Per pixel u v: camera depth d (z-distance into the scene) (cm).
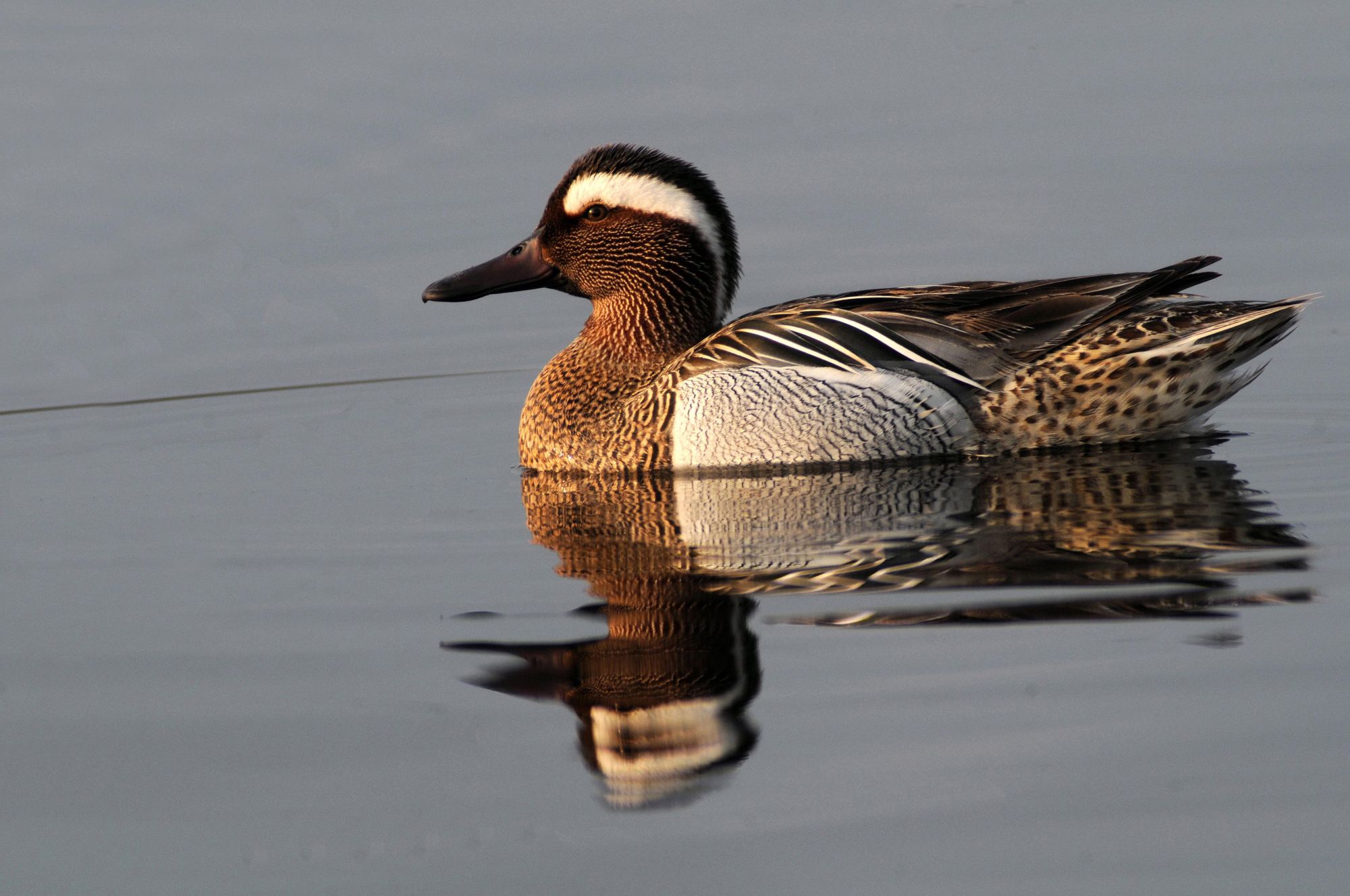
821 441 1470
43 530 1388
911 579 1133
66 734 977
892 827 836
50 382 1917
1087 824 826
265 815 888
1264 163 2253
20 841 869
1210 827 815
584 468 1538
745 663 1011
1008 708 935
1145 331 1441
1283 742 879
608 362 1620
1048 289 1491
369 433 1708
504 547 1280
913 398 1454
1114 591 1087
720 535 1266
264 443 1678
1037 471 1405
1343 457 1409
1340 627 1007
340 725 976
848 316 1502
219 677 1046
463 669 1040
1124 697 938
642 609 1112
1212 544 1172
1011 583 1110
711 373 1500
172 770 933
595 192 1628
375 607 1152
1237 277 1961
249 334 2044
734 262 1667
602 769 914
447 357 1989
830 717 942
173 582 1230
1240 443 1477
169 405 1830
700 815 862
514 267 1678
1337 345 1780
